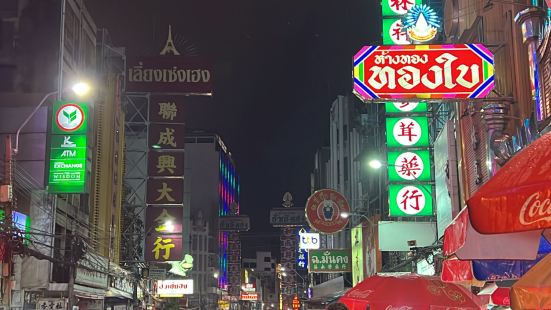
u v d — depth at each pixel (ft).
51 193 80.33
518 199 13.12
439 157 81.61
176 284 152.25
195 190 341.41
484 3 60.13
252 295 351.05
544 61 42.42
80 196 97.76
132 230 131.34
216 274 294.05
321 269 138.62
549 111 41.70
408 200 86.69
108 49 114.42
